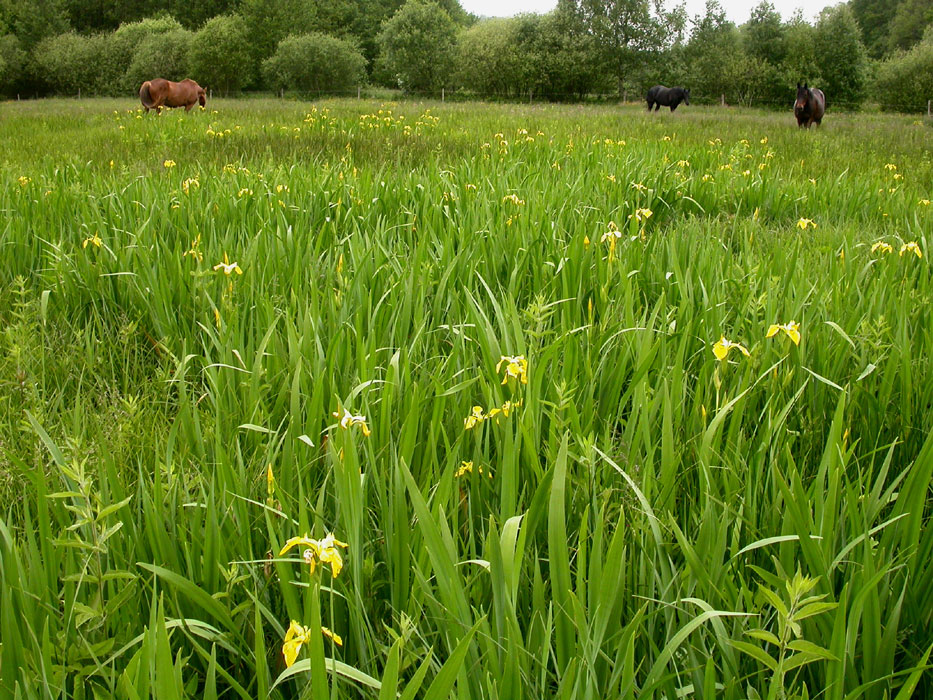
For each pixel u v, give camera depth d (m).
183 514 2.11
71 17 94.88
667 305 4.04
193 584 1.73
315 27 78.25
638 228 5.75
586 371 2.92
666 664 1.65
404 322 3.44
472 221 5.47
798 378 2.98
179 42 52.66
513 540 1.64
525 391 2.54
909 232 5.71
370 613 1.90
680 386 2.63
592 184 7.34
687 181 7.75
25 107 32.25
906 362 2.82
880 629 1.70
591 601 1.69
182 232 5.25
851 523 1.94
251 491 2.26
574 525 2.20
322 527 1.90
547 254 4.61
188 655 1.84
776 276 4.04
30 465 2.62
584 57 49.69
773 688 1.43
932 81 39.47
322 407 2.55
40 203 6.00
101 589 1.70
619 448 2.51
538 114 23.23
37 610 1.76
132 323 3.64
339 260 4.21
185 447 2.56
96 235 4.81
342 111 22.45
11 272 4.74
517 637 1.58
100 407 3.15
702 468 2.20
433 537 1.62
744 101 48.62
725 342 2.52
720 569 1.86
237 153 11.07
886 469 2.12
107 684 1.74
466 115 21.16
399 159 9.58
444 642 1.71
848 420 2.78
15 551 1.74
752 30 51.00
